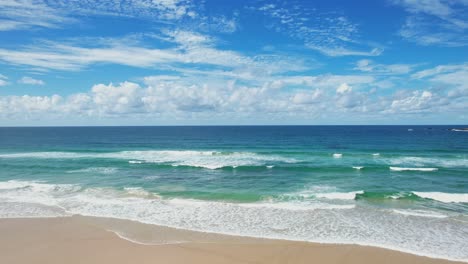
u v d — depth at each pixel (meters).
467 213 11.51
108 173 19.72
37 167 21.78
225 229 9.88
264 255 7.99
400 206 12.52
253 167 21.38
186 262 7.57
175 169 21.22
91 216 11.18
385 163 23.67
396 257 7.86
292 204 12.74
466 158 26.25
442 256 7.90
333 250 8.29
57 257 7.86
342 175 19.06
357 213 11.52
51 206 12.41
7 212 11.63
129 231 9.71
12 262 7.59
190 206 12.51
